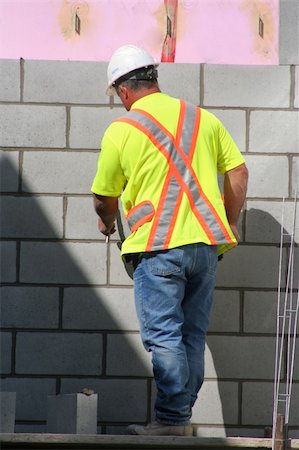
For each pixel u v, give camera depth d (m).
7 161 12.81
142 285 11.41
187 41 13.19
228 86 12.88
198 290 11.64
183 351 11.31
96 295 12.80
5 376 12.73
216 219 11.43
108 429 12.68
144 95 11.69
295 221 12.83
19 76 12.84
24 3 13.17
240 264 12.82
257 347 12.76
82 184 12.82
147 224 11.37
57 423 12.00
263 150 12.86
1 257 12.78
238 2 13.21
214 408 12.71
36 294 12.78
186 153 11.48
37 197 12.82
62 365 12.74
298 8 13.22
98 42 13.17
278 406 12.73
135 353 12.76
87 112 12.84
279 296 12.43
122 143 11.43
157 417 11.39
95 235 12.81
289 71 12.89
